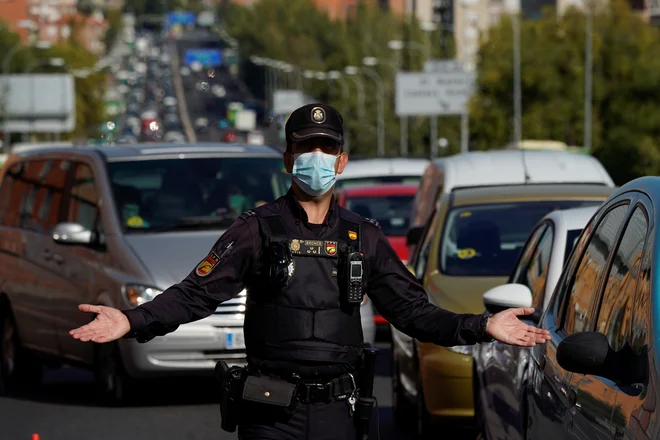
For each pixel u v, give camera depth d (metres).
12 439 23.34
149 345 25.73
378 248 12.36
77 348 28.12
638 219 12.13
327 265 12.27
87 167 29.06
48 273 29.00
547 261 17.50
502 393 16.70
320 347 12.23
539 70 179.88
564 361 11.20
